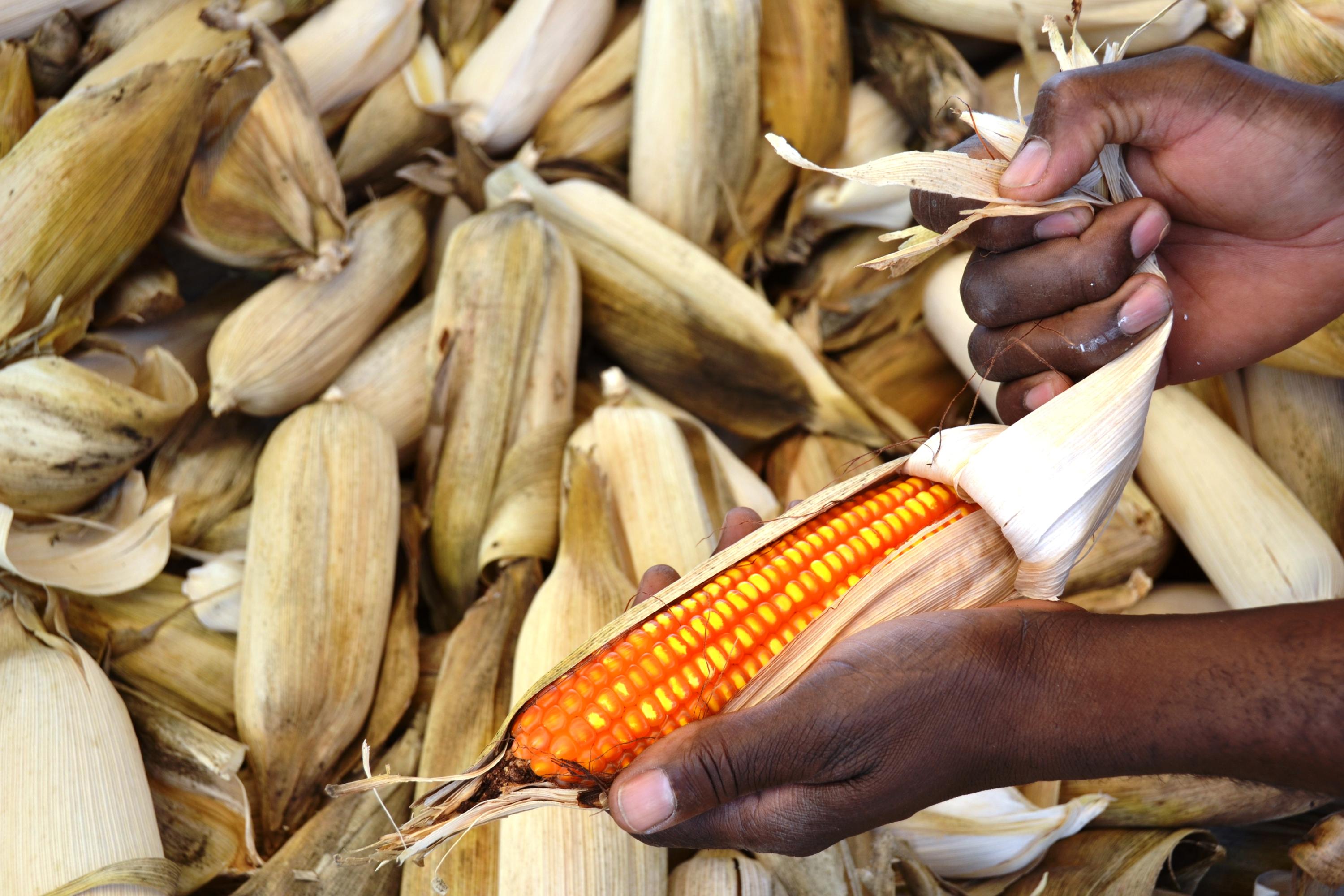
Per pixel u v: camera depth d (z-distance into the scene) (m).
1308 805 0.63
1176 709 0.41
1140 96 0.45
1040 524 0.46
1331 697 0.39
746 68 0.77
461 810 0.43
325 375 0.74
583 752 0.43
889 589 0.46
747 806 0.43
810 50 0.78
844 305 0.82
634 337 0.78
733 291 0.78
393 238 0.78
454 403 0.71
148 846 0.56
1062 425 0.46
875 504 0.48
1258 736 0.40
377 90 0.81
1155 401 0.74
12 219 0.66
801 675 0.45
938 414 0.83
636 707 0.43
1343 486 0.73
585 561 0.63
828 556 0.46
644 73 0.78
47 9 0.72
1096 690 0.41
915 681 0.41
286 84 0.73
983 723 0.42
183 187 0.72
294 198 0.73
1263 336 0.51
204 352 0.76
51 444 0.65
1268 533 0.69
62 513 0.67
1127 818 0.65
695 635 0.44
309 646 0.63
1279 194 0.47
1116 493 0.47
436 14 0.82
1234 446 0.72
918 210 0.49
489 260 0.72
